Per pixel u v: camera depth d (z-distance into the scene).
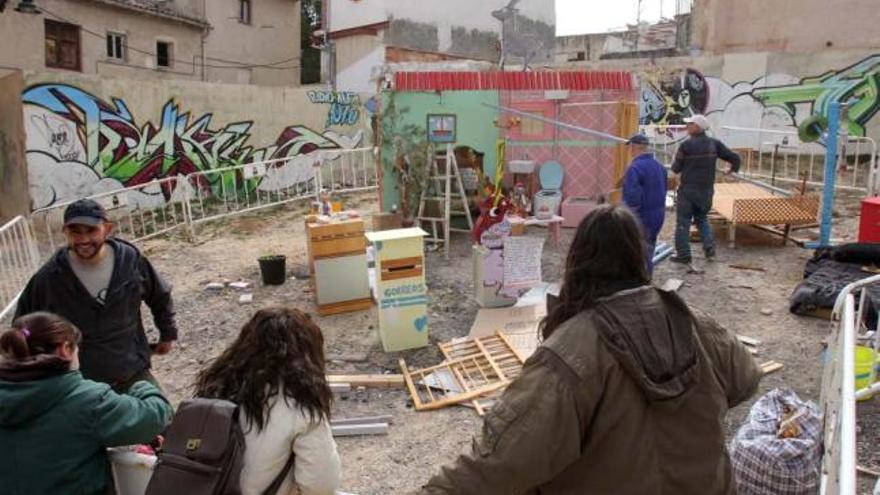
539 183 10.55
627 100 10.31
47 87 11.97
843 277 6.82
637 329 1.75
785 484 3.29
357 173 17.44
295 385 2.44
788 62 18.81
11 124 11.91
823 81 18.42
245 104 15.33
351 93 17.56
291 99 16.20
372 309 7.38
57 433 2.39
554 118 10.41
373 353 6.23
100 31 19.59
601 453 1.75
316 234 7.11
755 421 3.59
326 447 2.45
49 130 12.02
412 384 5.51
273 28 28.00
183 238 11.21
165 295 3.98
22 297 3.55
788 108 18.86
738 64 19.48
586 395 1.71
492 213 7.05
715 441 1.79
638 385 1.72
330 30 24.09
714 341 1.98
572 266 1.90
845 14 20.58
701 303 7.17
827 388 3.91
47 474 2.38
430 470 4.38
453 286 8.00
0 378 2.37
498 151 9.95
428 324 6.81
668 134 16.23
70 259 3.50
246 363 2.49
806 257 8.77
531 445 1.69
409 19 22.88
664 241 9.89
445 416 5.09
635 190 6.92
